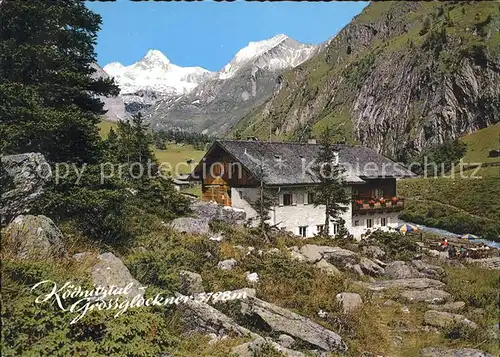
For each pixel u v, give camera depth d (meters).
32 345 6.71
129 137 36.41
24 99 13.76
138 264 10.86
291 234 31.92
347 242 29.64
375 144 166.88
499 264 28.41
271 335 11.05
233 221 30.98
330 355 10.88
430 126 142.38
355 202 40.88
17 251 8.89
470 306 16.58
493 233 52.22
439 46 158.38
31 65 14.99
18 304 7.00
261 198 31.84
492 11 164.75
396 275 22.72
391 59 185.00
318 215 37.38
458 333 13.20
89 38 16.78
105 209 14.73
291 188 35.69
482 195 67.19
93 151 16.42
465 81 139.75
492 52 138.50
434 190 77.50
